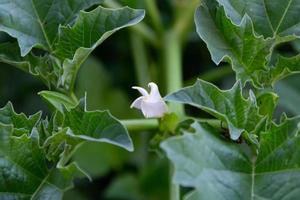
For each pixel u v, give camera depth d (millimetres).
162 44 882
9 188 639
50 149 648
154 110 690
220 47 655
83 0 705
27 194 642
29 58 711
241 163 604
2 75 989
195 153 568
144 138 944
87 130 619
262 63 663
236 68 661
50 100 668
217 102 616
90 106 962
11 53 713
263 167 605
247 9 679
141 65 932
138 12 668
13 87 989
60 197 641
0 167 636
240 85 621
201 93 612
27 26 695
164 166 925
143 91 687
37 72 701
